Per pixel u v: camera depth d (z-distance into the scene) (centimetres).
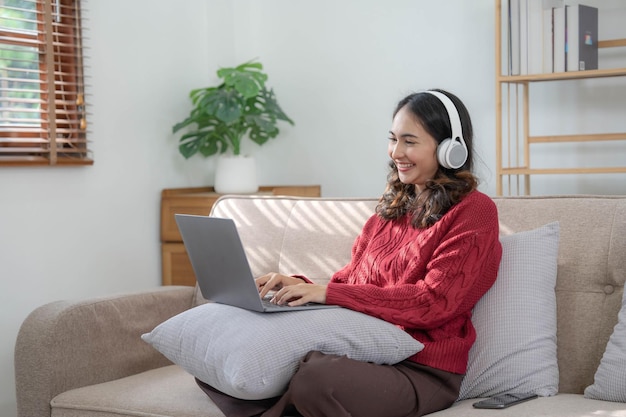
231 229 182
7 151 296
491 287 204
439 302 193
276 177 418
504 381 194
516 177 358
